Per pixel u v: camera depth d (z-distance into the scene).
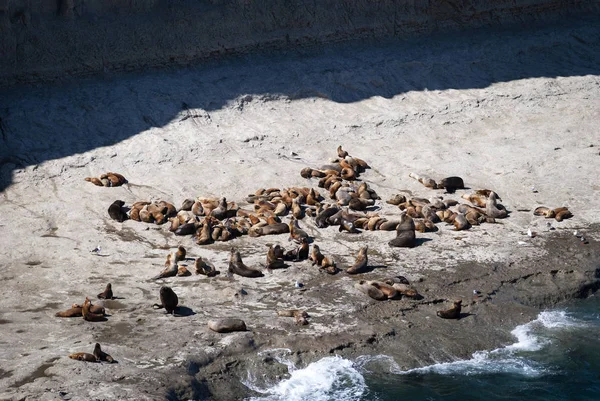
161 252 64.00
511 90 94.31
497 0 106.31
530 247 66.31
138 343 51.03
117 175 72.81
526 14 108.88
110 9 85.81
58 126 77.12
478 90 93.81
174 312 55.00
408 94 91.25
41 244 64.25
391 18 99.31
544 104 93.25
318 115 85.94
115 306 55.78
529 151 83.50
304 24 94.00
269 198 71.75
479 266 63.03
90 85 82.38
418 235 67.75
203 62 88.81
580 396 51.00
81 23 83.62
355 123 85.50
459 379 51.97
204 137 79.69
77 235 65.88
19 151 74.06
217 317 54.69
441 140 85.12
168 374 47.84
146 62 85.94
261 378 50.22
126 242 65.19
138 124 79.31
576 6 112.62
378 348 53.53
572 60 102.50
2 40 79.50
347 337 53.75
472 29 105.25
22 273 60.28
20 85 80.50
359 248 65.12
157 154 76.56
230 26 90.12
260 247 64.81
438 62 95.69
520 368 53.41
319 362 51.81
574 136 87.06
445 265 62.91
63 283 59.00
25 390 45.03
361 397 49.62
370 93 90.31
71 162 74.00
